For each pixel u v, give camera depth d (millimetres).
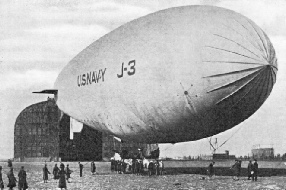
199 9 27078
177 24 26750
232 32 24953
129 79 28656
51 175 43406
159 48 26844
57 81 39812
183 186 28078
